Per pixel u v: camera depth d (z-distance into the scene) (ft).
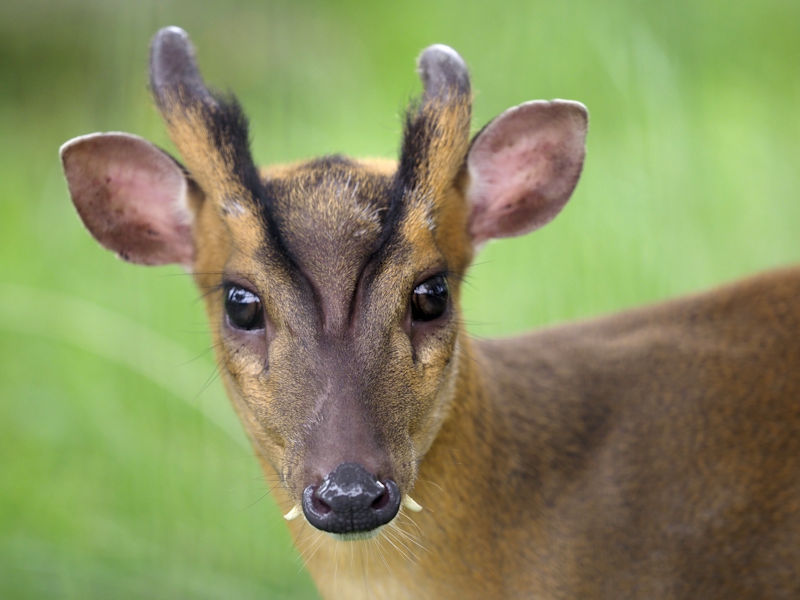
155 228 32.53
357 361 26.43
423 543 30.35
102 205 32.63
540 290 46.65
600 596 31.42
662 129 49.21
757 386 33.22
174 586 40.81
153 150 31.83
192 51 30.48
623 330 35.17
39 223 55.31
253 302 27.71
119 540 42.16
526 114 31.60
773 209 52.65
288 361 26.71
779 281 35.06
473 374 30.60
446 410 29.04
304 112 58.75
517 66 52.06
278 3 68.44
